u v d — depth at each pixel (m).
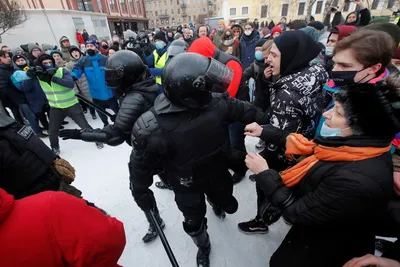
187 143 0.95
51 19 11.47
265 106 2.15
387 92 0.61
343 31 1.89
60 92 2.60
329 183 0.73
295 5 18.33
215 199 1.31
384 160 0.69
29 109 3.36
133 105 1.29
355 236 0.86
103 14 15.65
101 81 3.15
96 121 4.03
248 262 1.51
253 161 1.01
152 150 0.94
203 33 4.16
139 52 3.95
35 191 1.03
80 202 0.66
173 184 1.14
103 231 0.66
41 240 0.56
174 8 46.34
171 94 0.86
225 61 1.68
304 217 0.80
